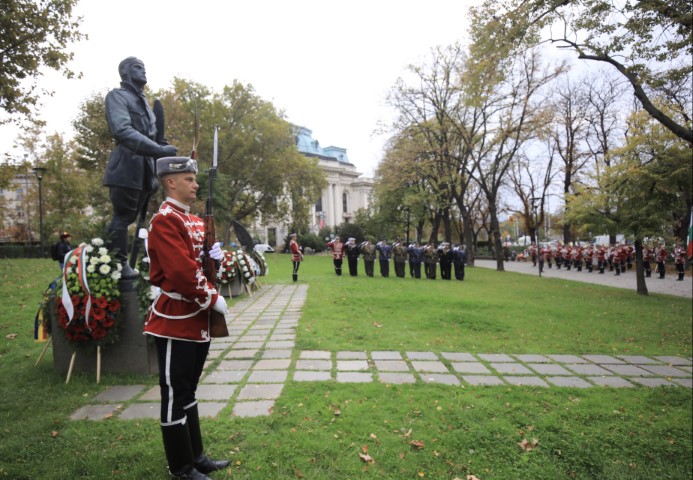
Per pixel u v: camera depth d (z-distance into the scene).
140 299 4.73
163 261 2.49
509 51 10.15
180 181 2.73
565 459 3.36
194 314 2.66
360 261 31.67
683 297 14.18
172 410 2.62
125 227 5.11
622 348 7.00
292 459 3.05
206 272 2.84
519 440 3.57
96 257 4.60
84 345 4.65
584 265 31.41
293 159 36.19
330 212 69.75
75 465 2.90
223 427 3.48
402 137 26.95
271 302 10.69
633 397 4.69
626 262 27.97
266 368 5.21
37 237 37.59
